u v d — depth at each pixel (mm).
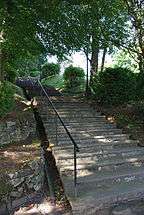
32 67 23297
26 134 9922
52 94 16938
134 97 13648
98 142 10195
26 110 11234
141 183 8133
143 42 14094
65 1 12445
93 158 9062
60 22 13422
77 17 13727
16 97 12922
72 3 12570
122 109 13086
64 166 8352
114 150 9672
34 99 13578
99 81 13914
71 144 9812
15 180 7043
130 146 10414
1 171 7043
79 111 12531
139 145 10570
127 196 7453
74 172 7477
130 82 13586
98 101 13781
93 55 16422
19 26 10711
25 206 7113
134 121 12211
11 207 6836
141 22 13992
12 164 7520
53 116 11508
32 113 10961
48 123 11078
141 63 14195
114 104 13477
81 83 19953
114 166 8805
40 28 13031
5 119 9492
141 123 12094
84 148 9562
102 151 9508
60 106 12594
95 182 7902
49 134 10289
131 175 8367
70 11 13367
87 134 10727
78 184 7746
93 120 11953
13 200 6922
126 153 9625
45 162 8766
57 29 13594
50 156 9359
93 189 7641
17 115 10117
